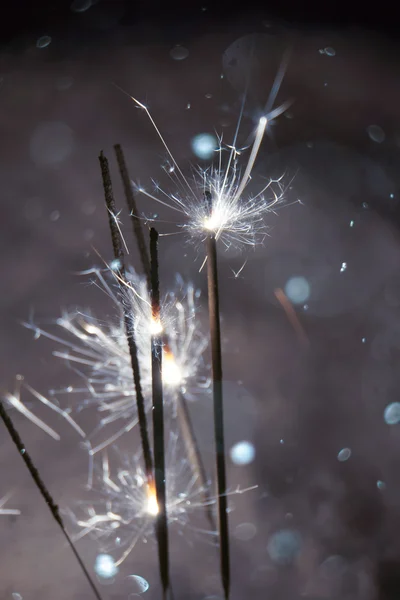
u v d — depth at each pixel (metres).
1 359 0.65
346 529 0.56
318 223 0.79
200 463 0.48
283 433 0.60
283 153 0.87
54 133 0.95
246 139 0.88
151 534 0.54
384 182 0.84
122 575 0.53
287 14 1.16
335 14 1.16
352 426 0.61
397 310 0.70
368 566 0.54
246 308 0.71
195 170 0.53
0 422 0.61
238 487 0.56
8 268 0.76
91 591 0.52
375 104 0.96
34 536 0.55
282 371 0.65
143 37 1.15
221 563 0.44
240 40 1.07
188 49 1.11
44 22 1.18
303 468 0.58
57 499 0.56
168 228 0.71
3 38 1.16
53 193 0.87
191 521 0.55
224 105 0.95
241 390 0.63
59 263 0.76
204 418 0.60
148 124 0.94
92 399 0.62
